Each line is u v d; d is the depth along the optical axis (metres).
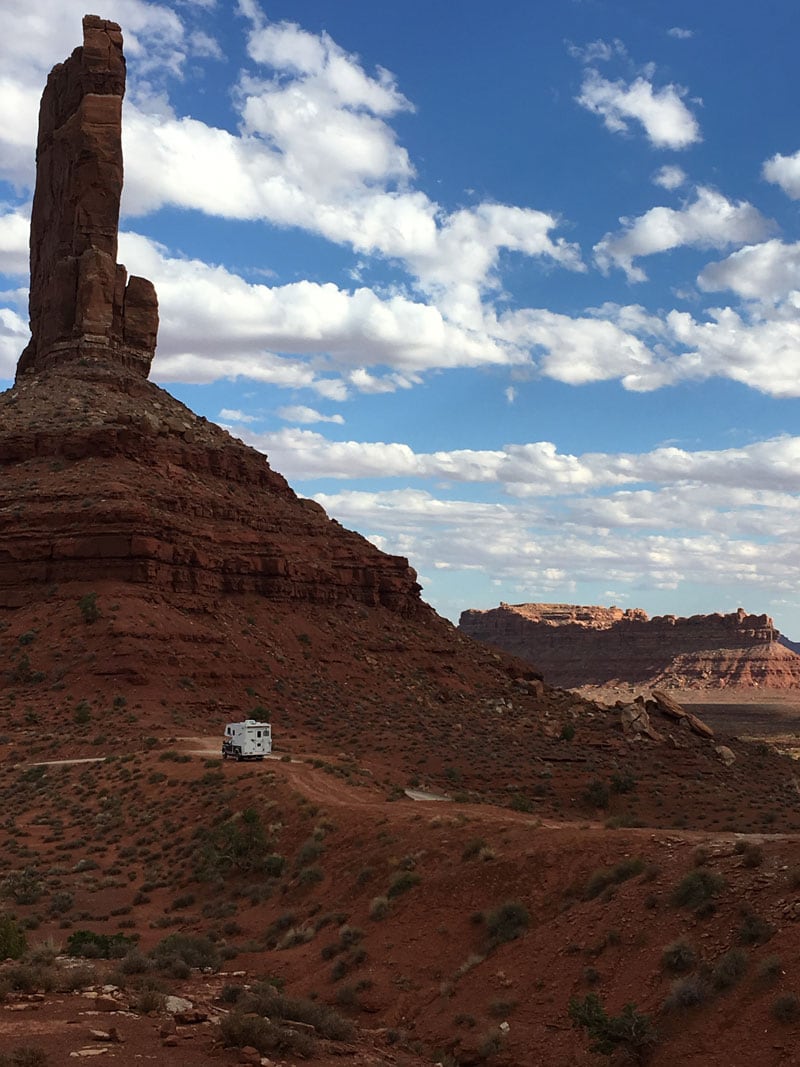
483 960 24.33
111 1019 18.08
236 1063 16.17
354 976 26.00
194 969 27.73
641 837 27.14
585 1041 19.62
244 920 33.88
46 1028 17.02
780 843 23.28
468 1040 21.22
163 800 51.84
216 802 48.56
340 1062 18.11
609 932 22.50
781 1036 17.20
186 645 88.31
